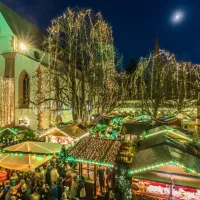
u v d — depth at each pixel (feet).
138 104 146.10
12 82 89.40
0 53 92.99
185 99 129.39
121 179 38.88
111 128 74.79
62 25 94.84
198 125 88.63
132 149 43.04
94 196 38.68
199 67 133.69
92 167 46.39
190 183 27.66
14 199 30.07
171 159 28.37
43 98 89.92
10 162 36.65
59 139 59.06
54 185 33.71
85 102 98.99
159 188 28.78
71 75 93.56
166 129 51.72
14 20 100.53
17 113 90.33
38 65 90.94
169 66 135.85
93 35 99.04
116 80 135.74
